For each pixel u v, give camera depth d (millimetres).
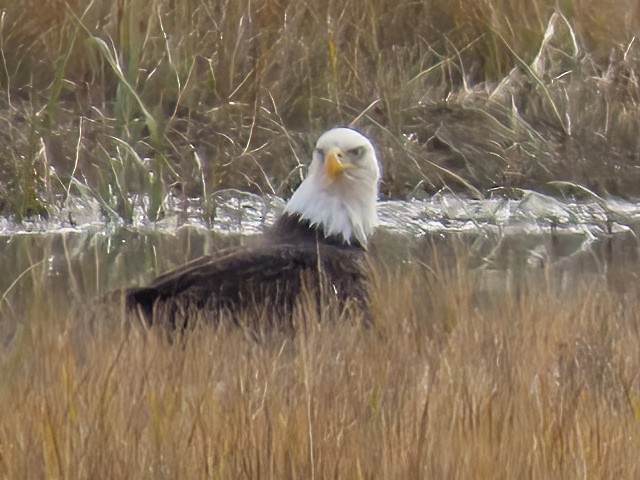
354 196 10562
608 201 15523
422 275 11758
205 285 9688
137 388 8031
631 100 16734
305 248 10125
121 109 15531
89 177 15234
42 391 7992
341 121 16125
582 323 9727
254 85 16516
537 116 16438
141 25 16828
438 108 16312
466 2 17625
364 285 10047
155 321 9414
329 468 7109
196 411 7598
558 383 8523
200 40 16906
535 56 17359
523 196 15281
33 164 14852
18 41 16828
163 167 15188
